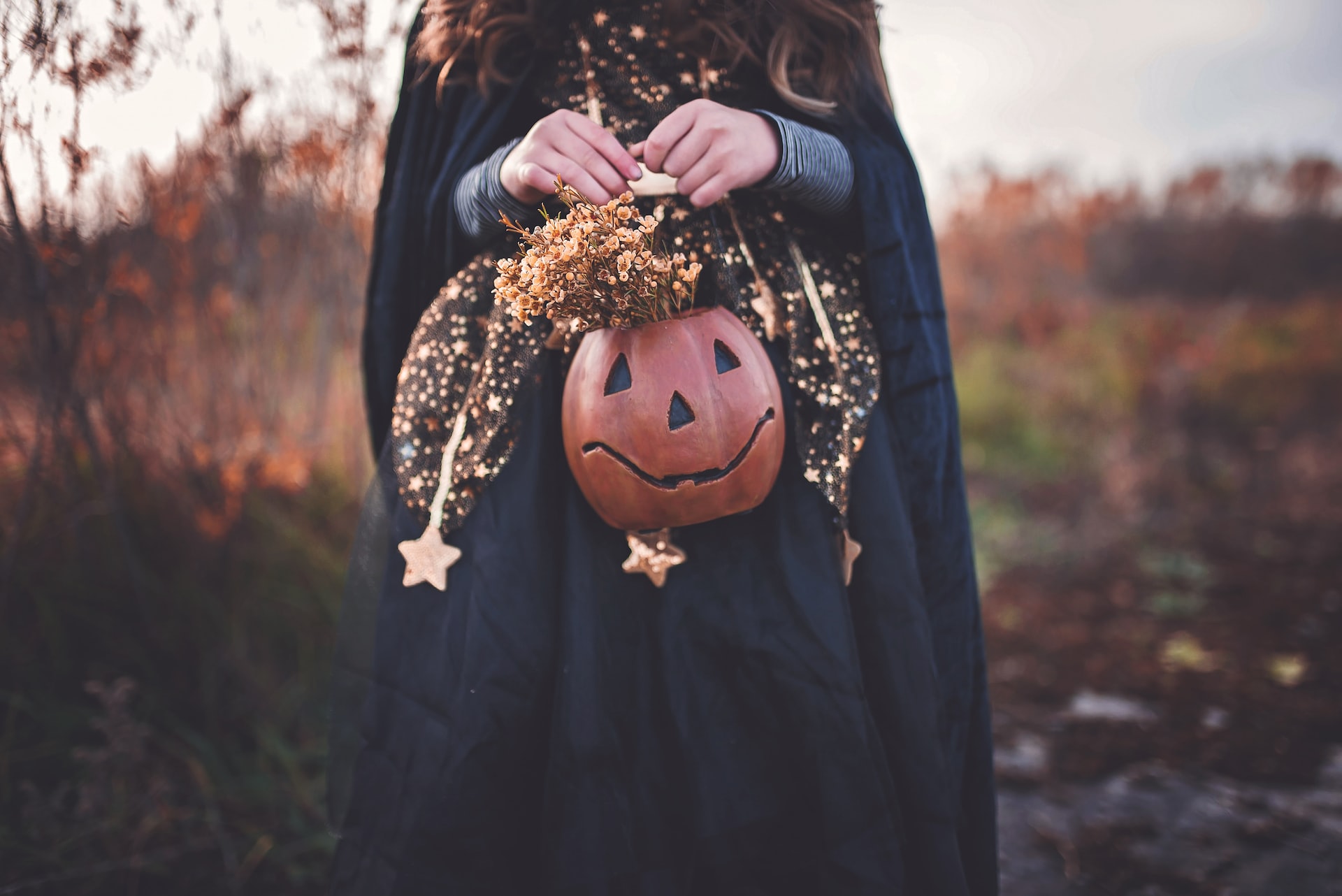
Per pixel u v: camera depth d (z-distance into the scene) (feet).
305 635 7.02
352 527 7.89
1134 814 5.91
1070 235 19.30
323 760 6.18
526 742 3.31
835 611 3.26
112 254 6.30
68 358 5.99
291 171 6.95
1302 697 7.47
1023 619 9.50
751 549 3.35
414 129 4.09
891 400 3.67
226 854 5.25
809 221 3.59
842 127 3.62
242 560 7.09
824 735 3.21
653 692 3.34
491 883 3.24
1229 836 5.61
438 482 3.47
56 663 6.16
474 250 3.71
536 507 3.39
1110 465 13.92
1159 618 9.37
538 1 3.44
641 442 2.97
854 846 3.17
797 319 3.39
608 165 3.06
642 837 3.26
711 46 3.42
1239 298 21.29
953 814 3.41
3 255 5.76
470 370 3.53
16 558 6.20
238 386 7.69
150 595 6.64
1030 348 18.10
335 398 8.40
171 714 6.27
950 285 19.20
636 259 2.87
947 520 3.85
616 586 3.36
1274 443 14.99
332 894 3.45
